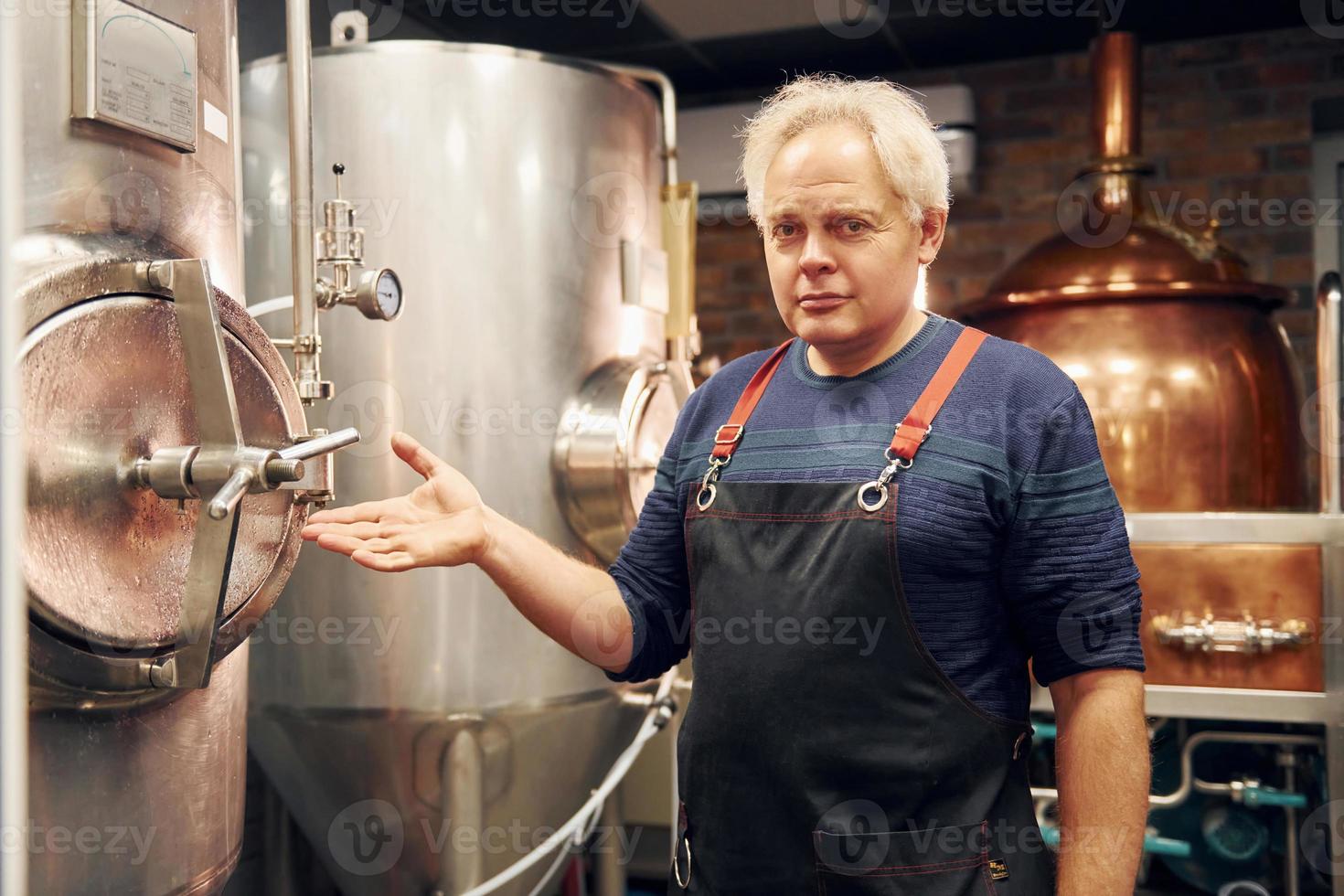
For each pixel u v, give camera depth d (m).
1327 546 1.99
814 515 1.17
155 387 1.04
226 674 1.24
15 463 0.49
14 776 0.49
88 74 1.00
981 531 1.13
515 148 1.95
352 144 1.91
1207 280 2.32
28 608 0.89
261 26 2.40
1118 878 1.08
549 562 1.24
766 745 1.16
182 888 1.16
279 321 1.92
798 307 1.16
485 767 1.96
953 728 1.13
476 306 1.92
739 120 3.48
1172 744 2.27
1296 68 3.13
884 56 3.37
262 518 1.19
